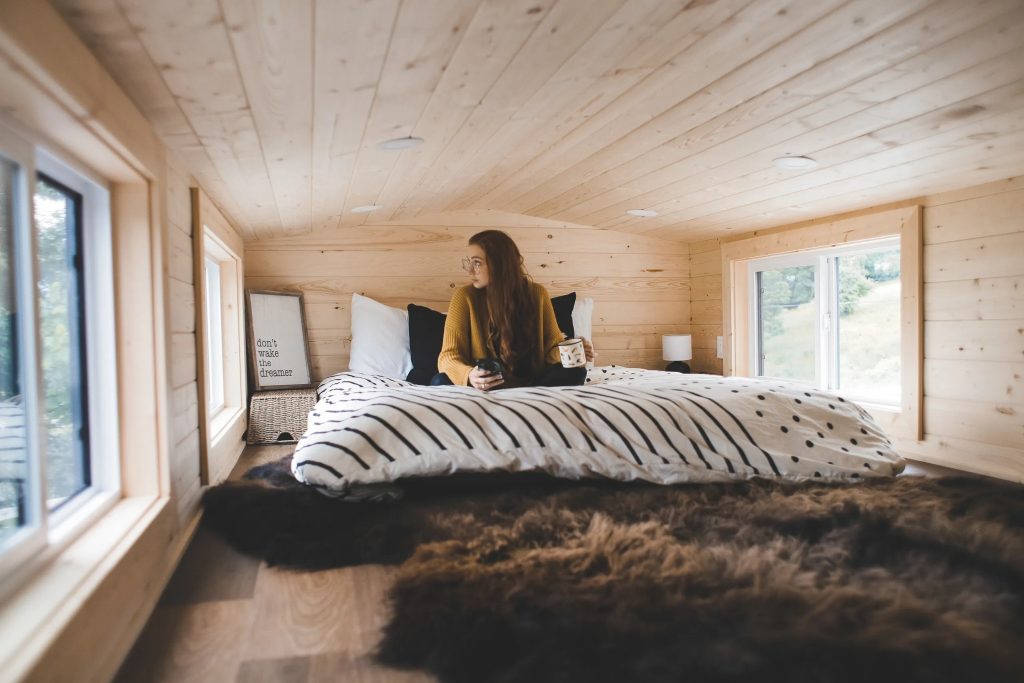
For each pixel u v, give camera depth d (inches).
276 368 138.6
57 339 50.7
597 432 84.4
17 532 40.9
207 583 57.5
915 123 83.4
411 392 90.5
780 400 91.8
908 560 56.1
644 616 46.1
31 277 42.3
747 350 158.4
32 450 42.1
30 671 28.8
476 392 91.0
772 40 63.5
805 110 81.9
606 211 148.3
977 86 72.4
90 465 56.4
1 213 40.2
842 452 87.0
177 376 67.1
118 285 58.1
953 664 39.3
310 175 93.8
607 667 40.2
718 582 51.6
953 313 106.7
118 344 58.3
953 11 58.3
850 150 94.7
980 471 101.0
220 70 51.1
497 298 104.2
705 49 64.9
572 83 71.9
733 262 158.9
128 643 44.6
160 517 56.0
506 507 75.0
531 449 82.0
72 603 36.1
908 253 113.3
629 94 77.2
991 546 56.7
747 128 89.4
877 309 126.3
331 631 48.1
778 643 41.2
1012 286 97.8
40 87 36.9
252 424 127.0
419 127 80.6
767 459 84.8
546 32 57.7
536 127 89.0
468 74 65.0
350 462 77.2
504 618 45.9
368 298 145.0
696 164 107.7
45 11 35.2
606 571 54.8
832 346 136.8
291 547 64.1
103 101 45.0
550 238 162.4
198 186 81.7
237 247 125.1
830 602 46.7
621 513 70.9
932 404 110.5
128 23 40.6
